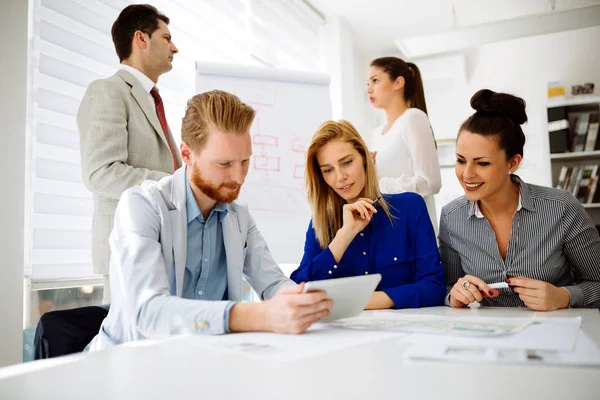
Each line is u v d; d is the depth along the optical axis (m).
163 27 1.76
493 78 4.09
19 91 1.52
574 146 3.56
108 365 0.54
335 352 0.61
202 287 1.12
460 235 1.41
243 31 2.94
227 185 1.04
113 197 1.52
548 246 1.31
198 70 2.25
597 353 0.56
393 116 2.38
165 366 0.54
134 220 0.98
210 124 1.00
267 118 2.33
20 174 1.51
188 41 2.53
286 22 3.35
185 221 1.06
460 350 0.60
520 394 0.42
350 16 3.78
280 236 2.26
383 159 2.21
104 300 1.57
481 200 1.36
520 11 3.71
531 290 1.10
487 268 1.37
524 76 4.00
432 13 3.74
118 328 0.99
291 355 0.59
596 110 3.56
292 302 0.76
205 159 1.02
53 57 1.85
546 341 0.63
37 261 1.77
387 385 0.45
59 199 1.84
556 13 2.73
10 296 1.47
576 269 1.35
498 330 0.71
